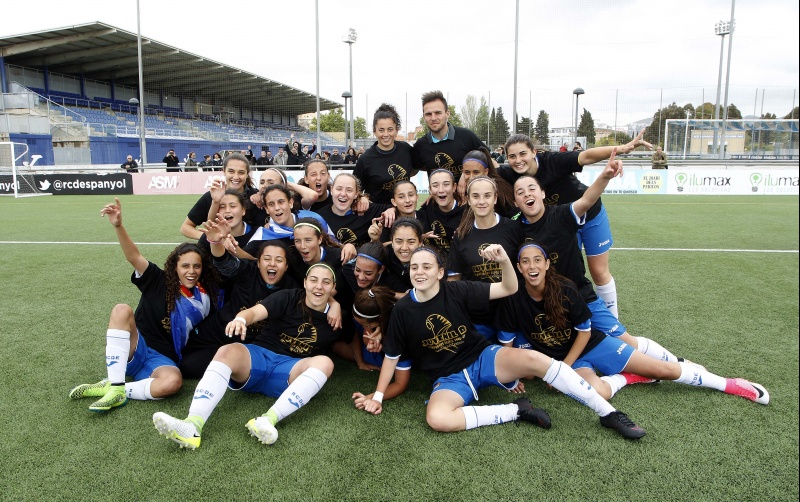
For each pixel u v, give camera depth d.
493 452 2.44
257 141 35.34
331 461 2.38
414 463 2.36
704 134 21.81
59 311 4.65
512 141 3.90
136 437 2.59
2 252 7.43
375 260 3.27
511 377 2.85
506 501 2.10
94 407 2.77
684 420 2.70
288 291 3.07
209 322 3.31
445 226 3.88
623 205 13.15
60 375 3.31
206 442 2.55
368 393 3.11
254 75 31.62
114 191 18.03
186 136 31.58
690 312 4.52
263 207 4.07
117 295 5.17
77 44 25.94
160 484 2.22
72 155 24.81
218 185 3.72
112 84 31.81
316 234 3.32
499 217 3.39
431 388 3.18
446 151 4.43
